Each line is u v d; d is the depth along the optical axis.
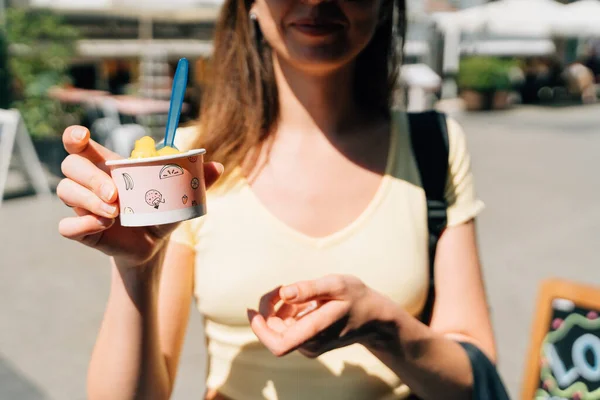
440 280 0.77
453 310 0.76
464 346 0.71
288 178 0.76
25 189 3.93
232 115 0.78
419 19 7.28
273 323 0.64
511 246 3.07
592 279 2.65
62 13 4.51
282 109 0.79
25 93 4.79
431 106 7.32
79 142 0.59
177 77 0.63
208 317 0.75
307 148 0.77
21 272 2.63
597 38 11.16
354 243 0.73
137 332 0.63
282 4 0.71
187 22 5.02
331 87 0.77
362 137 0.79
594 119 7.81
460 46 8.95
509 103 9.43
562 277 2.67
